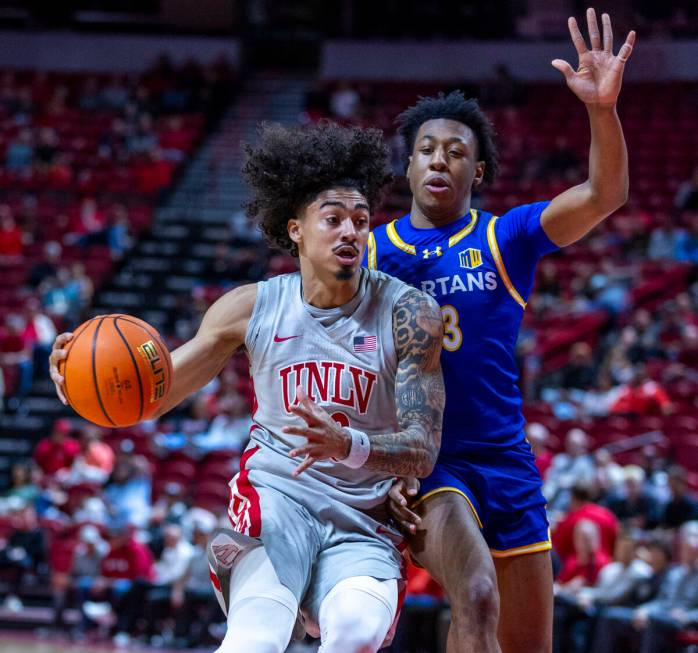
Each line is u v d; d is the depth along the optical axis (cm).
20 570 1134
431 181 412
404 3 2416
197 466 1221
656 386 1242
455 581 351
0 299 1596
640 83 2183
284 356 357
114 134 2102
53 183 1962
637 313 1457
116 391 343
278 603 326
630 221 1711
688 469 1118
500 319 408
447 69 2323
